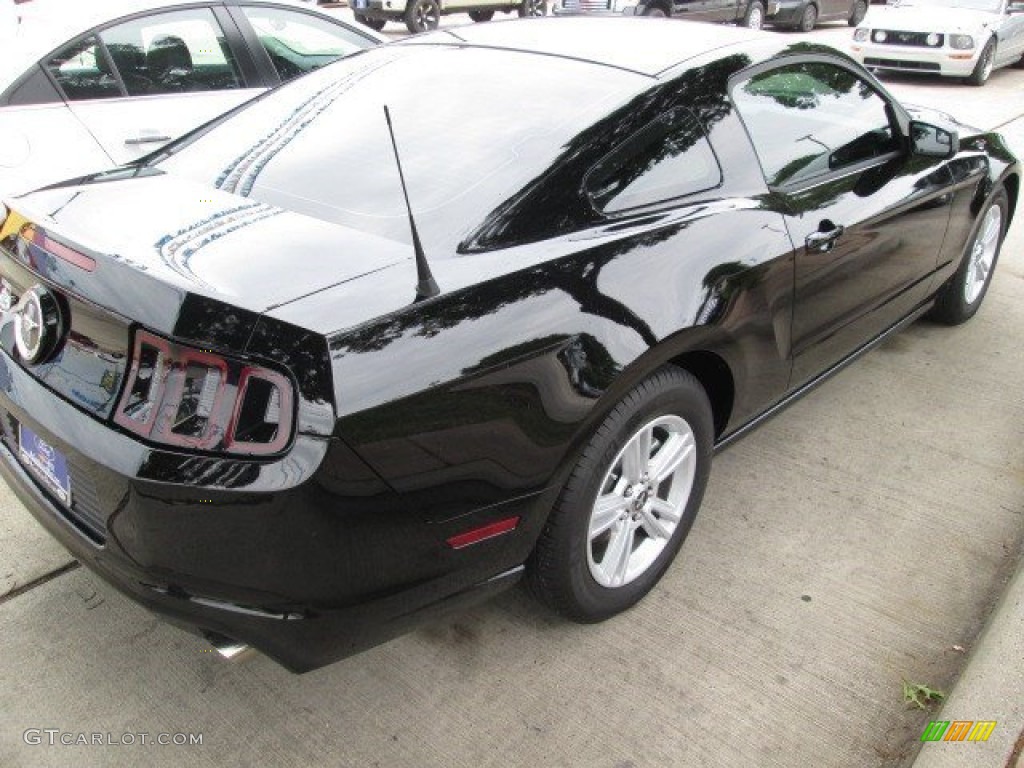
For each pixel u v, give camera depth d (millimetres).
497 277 2037
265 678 2400
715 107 2645
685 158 2547
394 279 1954
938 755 2062
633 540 2623
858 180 3146
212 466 1727
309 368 1728
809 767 2160
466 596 2145
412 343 1858
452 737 2229
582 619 2498
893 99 3451
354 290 1890
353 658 2461
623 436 2281
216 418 1733
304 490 1724
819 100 3068
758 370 2748
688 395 2461
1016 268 5383
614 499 2418
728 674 2422
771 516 3074
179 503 1748
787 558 2871
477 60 2742
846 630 2580
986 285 4598
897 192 3293
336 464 1746
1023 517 3094
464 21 17000
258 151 2553
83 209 2215
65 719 2258
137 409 1801
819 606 2672
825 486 3246
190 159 2625
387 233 2131
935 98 10734
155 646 2490
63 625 2545
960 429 3643
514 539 2127
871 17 12227
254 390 1722
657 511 2584
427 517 1926
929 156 3525
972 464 3402
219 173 2479
